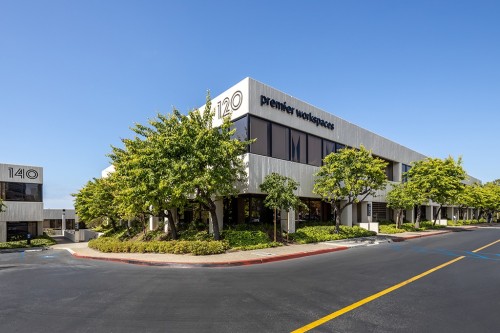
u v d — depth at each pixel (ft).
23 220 111.45
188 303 23.02
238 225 61.87
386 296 24.66
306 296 24.64
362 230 77.56
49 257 64.03
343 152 69.26
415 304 22.58
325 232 68.74
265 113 63.62
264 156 62.28
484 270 35.83
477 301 23.40
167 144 51.06
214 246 48.26
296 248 53.78
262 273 34.47
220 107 68.28
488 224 172.14
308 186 71.77
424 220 138.62
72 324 19.11
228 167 54.13
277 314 20.38
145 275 34.50
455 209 178.29
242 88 62.13
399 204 92.48
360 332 17.35
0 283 32.86
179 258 44.80
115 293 26.48
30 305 23.44
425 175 108.27
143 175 52.49
